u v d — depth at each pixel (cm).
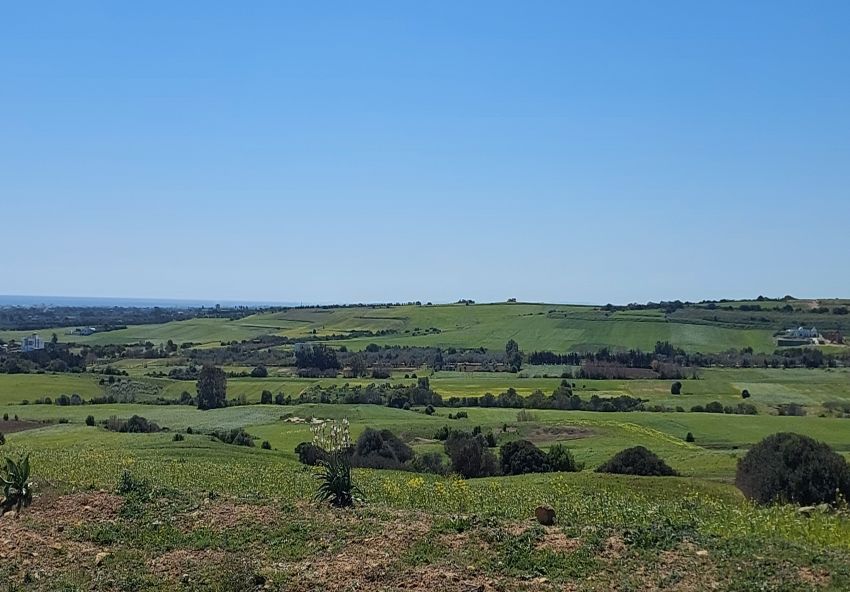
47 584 1262
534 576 1261
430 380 10225
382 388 9256
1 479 1811
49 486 1931
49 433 5978
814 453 2877
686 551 1379
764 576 1242
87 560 1388
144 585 1257
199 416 7700
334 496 1842
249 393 9412
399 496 2302
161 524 1595
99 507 1727
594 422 7062
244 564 1330
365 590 1206
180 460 3822
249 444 5734
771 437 3114
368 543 1436
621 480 3591
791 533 1745
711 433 6556
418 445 6069
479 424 7094
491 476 4562
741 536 1558
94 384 9750
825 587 1194
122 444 4841
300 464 4025
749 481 3030
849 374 10000
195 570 1321
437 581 1234
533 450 4872
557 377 10338
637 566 1302
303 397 9044
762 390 9069
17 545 1468
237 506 1752
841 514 2166
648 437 6406
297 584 1232
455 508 2067
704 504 2283
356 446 5050
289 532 1527
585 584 1219
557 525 1592
